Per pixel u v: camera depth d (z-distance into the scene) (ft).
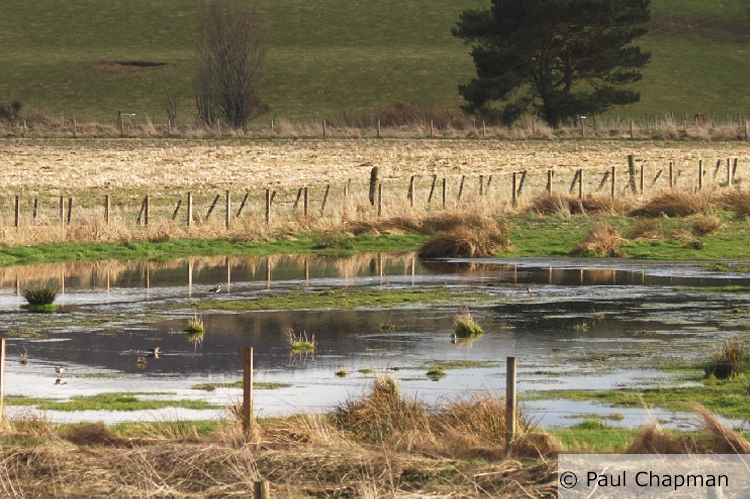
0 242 229.66
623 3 612.29
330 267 209.97
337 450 79.00
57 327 145.07
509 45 607.37
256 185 345.31
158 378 112.47
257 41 623.36
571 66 624.59
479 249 225.76
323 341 132.67
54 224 257.34
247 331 140.97
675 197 265.34
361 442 84.43
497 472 73.92
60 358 123.75
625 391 102.73
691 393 101.14
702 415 81.00
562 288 177.99
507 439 79.00
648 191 304.71
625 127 569.64
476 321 146.92
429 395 100.73
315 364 118.21
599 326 141.59
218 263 216.95
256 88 610.65
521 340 131.95
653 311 153.69
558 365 116.16
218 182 351.67
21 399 102.12
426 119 604.90
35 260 219.20
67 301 168.45
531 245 235.81
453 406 90.07
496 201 284.00
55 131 533.55
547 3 572.51
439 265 212.23
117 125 563.89
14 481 76.07
